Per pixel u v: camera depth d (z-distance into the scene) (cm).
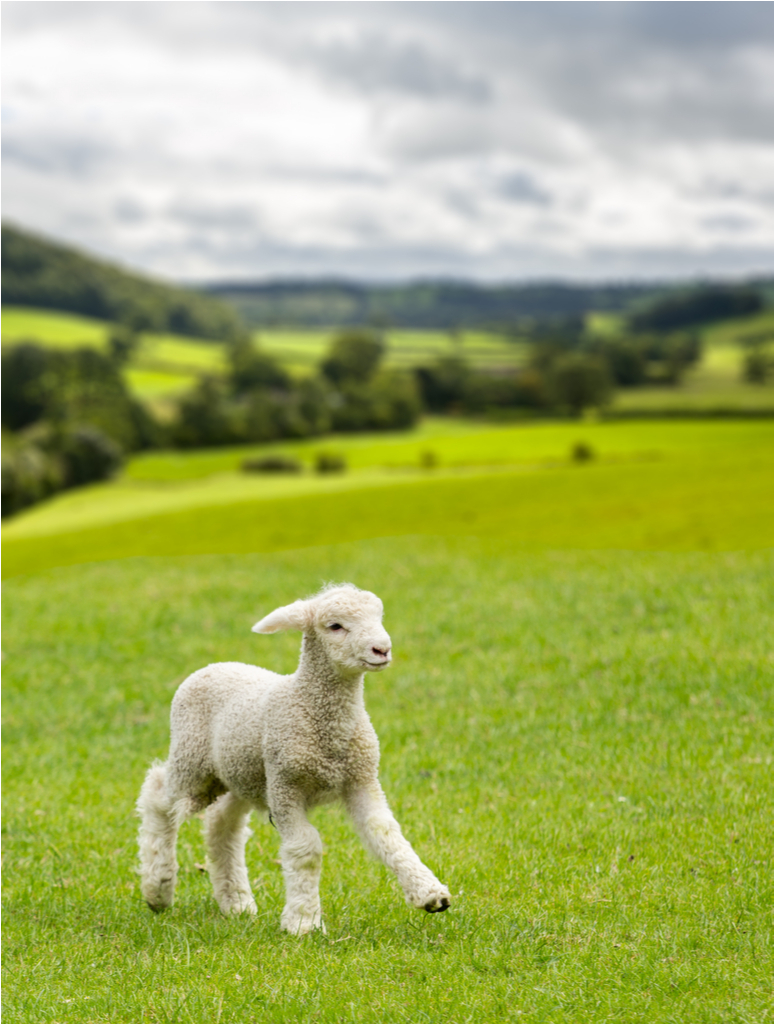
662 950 537
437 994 491
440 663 1391
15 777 1059
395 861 555
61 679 1453
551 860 715
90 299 18838
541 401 11275
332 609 575
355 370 13338
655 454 6562
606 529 3194
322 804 604
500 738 1075
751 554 2070
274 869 761
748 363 12075
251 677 645
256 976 519
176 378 13738
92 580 2191
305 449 9475
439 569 2106
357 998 490
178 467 9031
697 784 865
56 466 8106
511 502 4225
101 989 530
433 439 8988
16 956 609
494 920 599
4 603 1942
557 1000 479
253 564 2338
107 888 734
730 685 1143
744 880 652
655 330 18775
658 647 1309
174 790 649
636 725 1070
